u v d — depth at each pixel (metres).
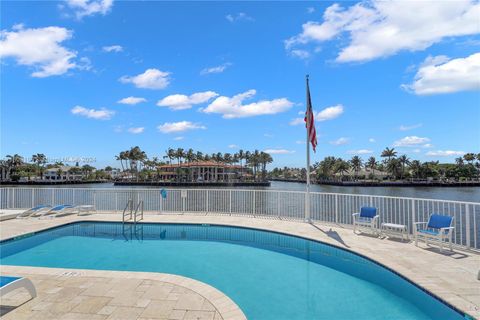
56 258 8.66
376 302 5.66
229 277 7.12
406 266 6.81
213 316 4.48
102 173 150.75
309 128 12.65
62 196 17.42
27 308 4.71
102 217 13.72
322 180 133.50
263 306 5.53
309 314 5.17
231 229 12.01
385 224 9.84
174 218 13.57
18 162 122.81
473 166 118.44
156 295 5.24
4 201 16.19
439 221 8.47
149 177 128.12
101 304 4.87
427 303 5.46
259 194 16.98
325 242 9.29
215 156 152.50
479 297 5.15
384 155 115.81
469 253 7.83
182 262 8.30
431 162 126.56
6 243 9.84
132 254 9.08
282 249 9.52
